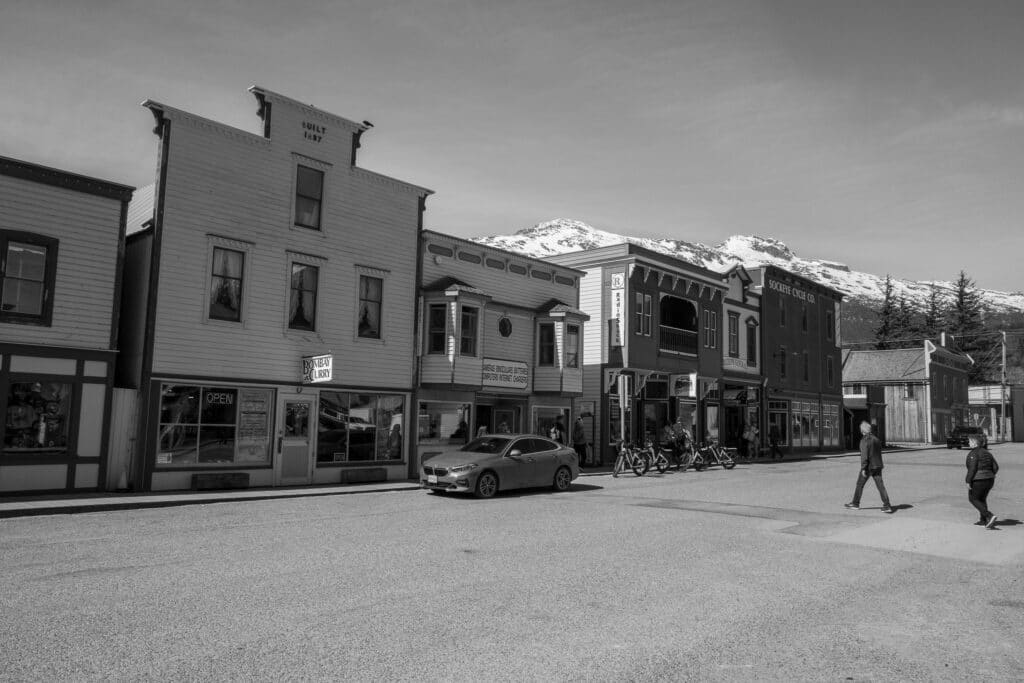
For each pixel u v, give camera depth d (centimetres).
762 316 4284
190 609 728
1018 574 966
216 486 1825
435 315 2362
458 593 811
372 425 2212
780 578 918
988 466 1380
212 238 1877
